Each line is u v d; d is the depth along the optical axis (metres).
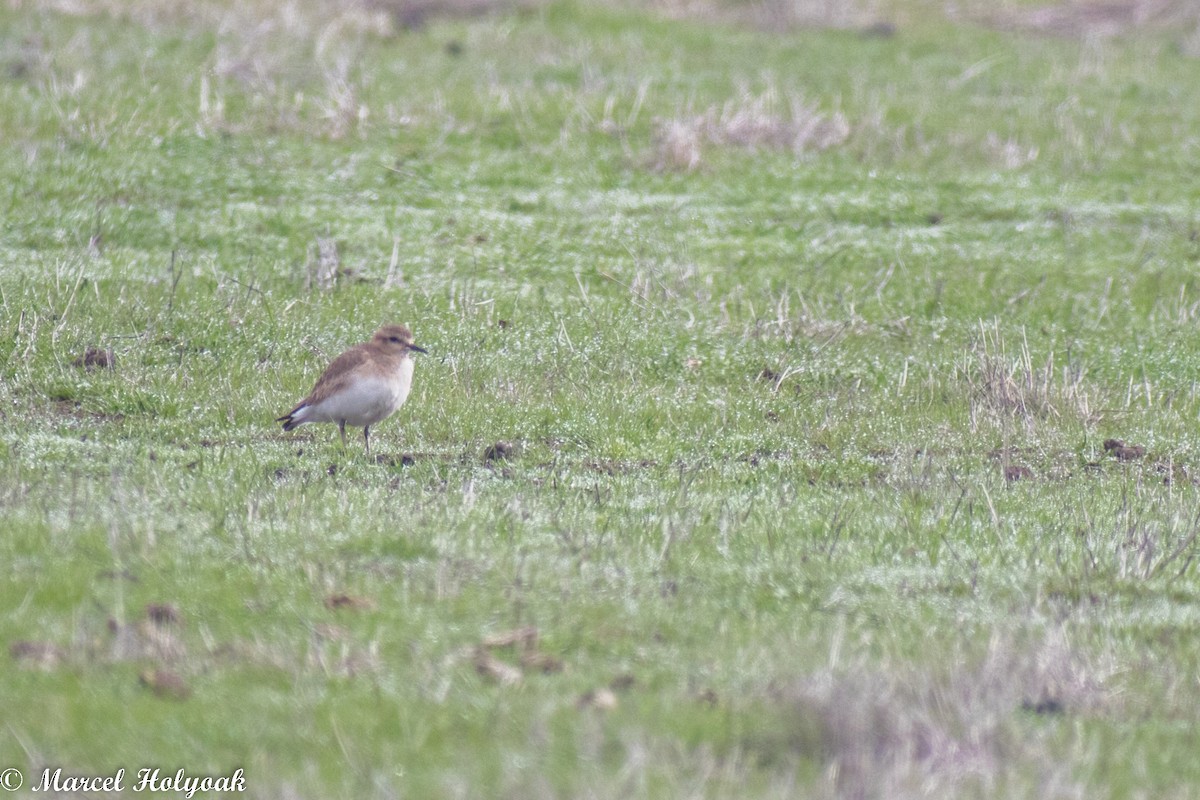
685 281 21.41
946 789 8.29
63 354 17.52
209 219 22.34
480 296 20.56
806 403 17.69
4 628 9.52
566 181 24.81
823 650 9.96
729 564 11.73
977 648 10.11
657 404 17.12
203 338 18.41
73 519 11.48
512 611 10.40
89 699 8.73
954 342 20.05
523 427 16.16
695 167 25.50
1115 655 10.30
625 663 9.77
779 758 8.62
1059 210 24.64
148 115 25.34
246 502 12.34
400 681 9.24
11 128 24.33
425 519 12.23
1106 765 8.79
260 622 9.96
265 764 8.23
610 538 12.12
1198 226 24.38
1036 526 13.25
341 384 14.73
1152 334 20.69
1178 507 14.05
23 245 21.22
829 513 13.34
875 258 22.75
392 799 7.93
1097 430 17.28
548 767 8.34
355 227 22.52
